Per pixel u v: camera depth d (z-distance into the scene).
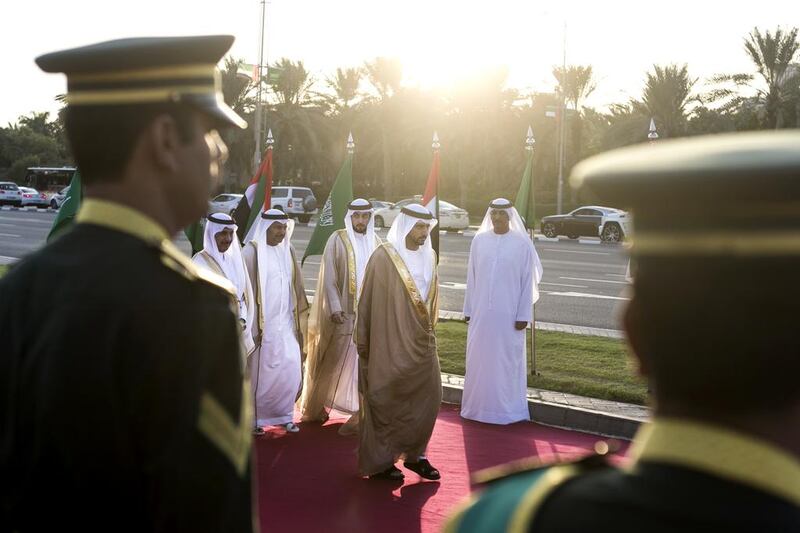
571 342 10.95
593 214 31.53
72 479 1.59
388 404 6.29
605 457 1.19
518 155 48.25
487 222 8.29
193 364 1.61
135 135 1.76
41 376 1.62
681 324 1.01
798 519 0.96
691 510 0.98
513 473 1.24
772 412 1.00
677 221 1.00
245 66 39.75
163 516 1.57
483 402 8.09
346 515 5.62
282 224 7.84
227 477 1.63
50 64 1.77
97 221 1.77
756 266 0.96
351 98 50.66
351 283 8.07
